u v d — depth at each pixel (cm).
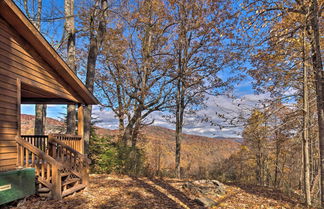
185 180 1039
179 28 1549
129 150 1333
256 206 657
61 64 633
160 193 740
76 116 1293
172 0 1421
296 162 1575
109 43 1423
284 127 904
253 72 839
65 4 1187
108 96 1755
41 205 518
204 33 1445
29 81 562
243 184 1028
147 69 1622
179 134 1608
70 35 1187
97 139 1322
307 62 717
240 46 752
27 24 511
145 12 1462
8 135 504
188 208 605
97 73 1605
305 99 745
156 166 1359
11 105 512
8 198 458
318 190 1105
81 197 619
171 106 1648
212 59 1475
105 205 571
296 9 704
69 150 686
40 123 1422
